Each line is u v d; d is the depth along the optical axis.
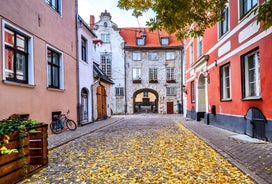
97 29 40.97
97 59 28.34
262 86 9.61
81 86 18.38
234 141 9.78
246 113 11.02
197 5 7.89
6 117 9.23
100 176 5.53
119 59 40.91
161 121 22.38
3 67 9.10
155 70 41.19
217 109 15.36
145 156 7.40
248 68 11.32
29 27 11.04
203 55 17.05
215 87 15.65
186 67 26.33
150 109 48.06
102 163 6.66
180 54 41.09
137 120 24.14
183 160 6.84
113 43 40.97
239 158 6.83
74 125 15.26
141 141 10.23
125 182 5.12
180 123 19.05
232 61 12.63
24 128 5.48
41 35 12.20
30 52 11.20
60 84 14.85
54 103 13.67
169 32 7.91
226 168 6.02
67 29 15.88
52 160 7.15
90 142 10.33
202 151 8.07
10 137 5.08
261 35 9.59
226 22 13.77
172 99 40.97
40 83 12.02
